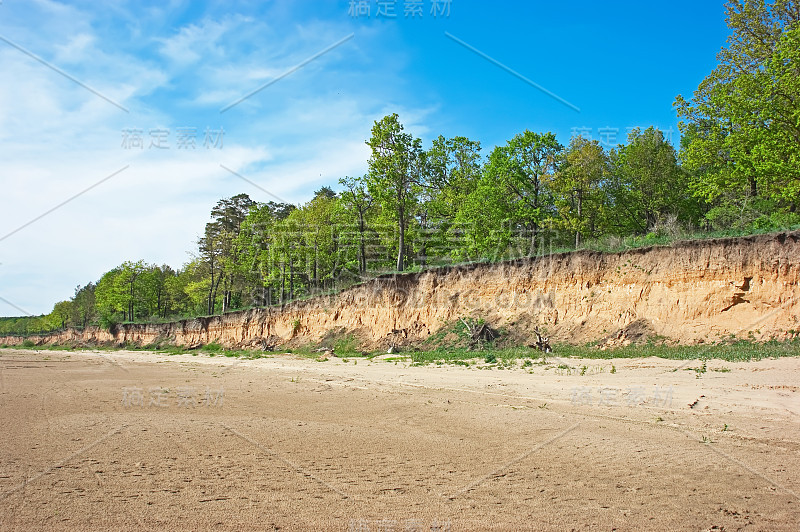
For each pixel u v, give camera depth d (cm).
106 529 647
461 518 685
